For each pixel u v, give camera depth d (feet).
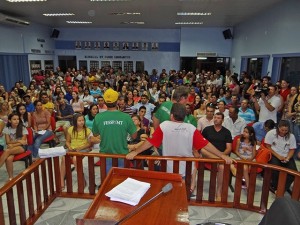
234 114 13.82
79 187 9.58
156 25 38.78
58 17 31.60
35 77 33.35
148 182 5.41
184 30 40.68
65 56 44.68
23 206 7.64
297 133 14.19
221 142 11.14
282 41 21.98
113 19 32.99
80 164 9.29
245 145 11.65
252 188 8.80
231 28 39.68
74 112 20.16
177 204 4.57
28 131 13.23
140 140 12.86
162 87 27.78
